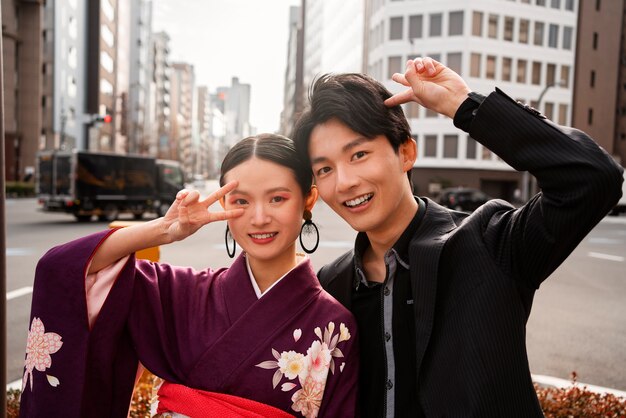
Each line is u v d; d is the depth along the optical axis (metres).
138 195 17.92
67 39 42.25
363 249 1.51
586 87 38.94
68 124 42.81
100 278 1.32
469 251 1.27
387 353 1.35
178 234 1.27
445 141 35.97
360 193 1.29
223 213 1.30
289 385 1.32
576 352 4.43
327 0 64.12
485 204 1.38
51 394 1.29
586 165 1.05
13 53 34.41
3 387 1.69
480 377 1.16
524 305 1.27
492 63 36.09
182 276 1.46
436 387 1.21
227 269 1.52
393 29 36.94
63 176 16.31
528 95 37.09
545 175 1.11
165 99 94.56
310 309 1.39
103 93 50.56
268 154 1.34
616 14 39.22
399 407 1.32
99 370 1.33
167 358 1.34
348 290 1.52
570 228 1.11
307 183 1.42
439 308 1.27
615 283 7.70
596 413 2.84
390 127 1.28
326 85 1.33
